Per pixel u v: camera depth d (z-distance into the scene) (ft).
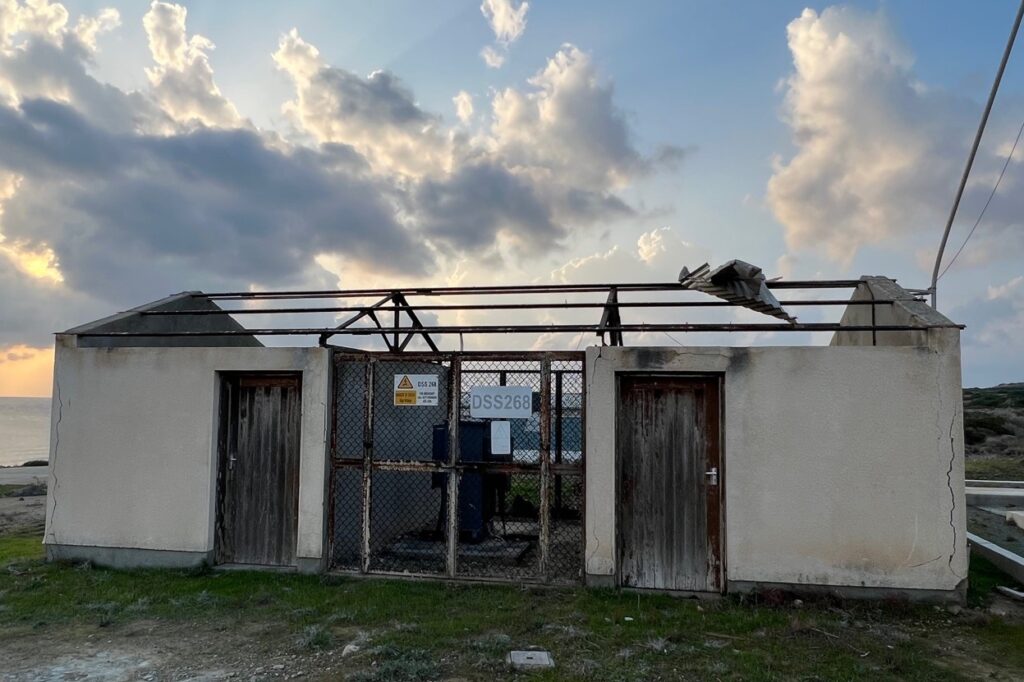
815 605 20.17
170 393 25.03
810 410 20.85
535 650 16.71
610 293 25.96
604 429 22.03
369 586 22.40
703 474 22.08
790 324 21.61
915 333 21.56
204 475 24.56
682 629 18.33
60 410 25.81
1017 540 30.01
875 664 16.12
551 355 22.86
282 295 27.91
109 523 25.11
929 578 20.01
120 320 27.43
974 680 15.29
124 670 16.05
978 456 85.51
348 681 15.03
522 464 22.88
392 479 28.55
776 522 20.84
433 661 16.16
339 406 24.77
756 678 15.21
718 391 22.12
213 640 17.93
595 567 21.86
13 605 20.77
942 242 24.23
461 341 25.18
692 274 18.76
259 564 24.93
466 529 27.12
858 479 20.48
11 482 68.28
